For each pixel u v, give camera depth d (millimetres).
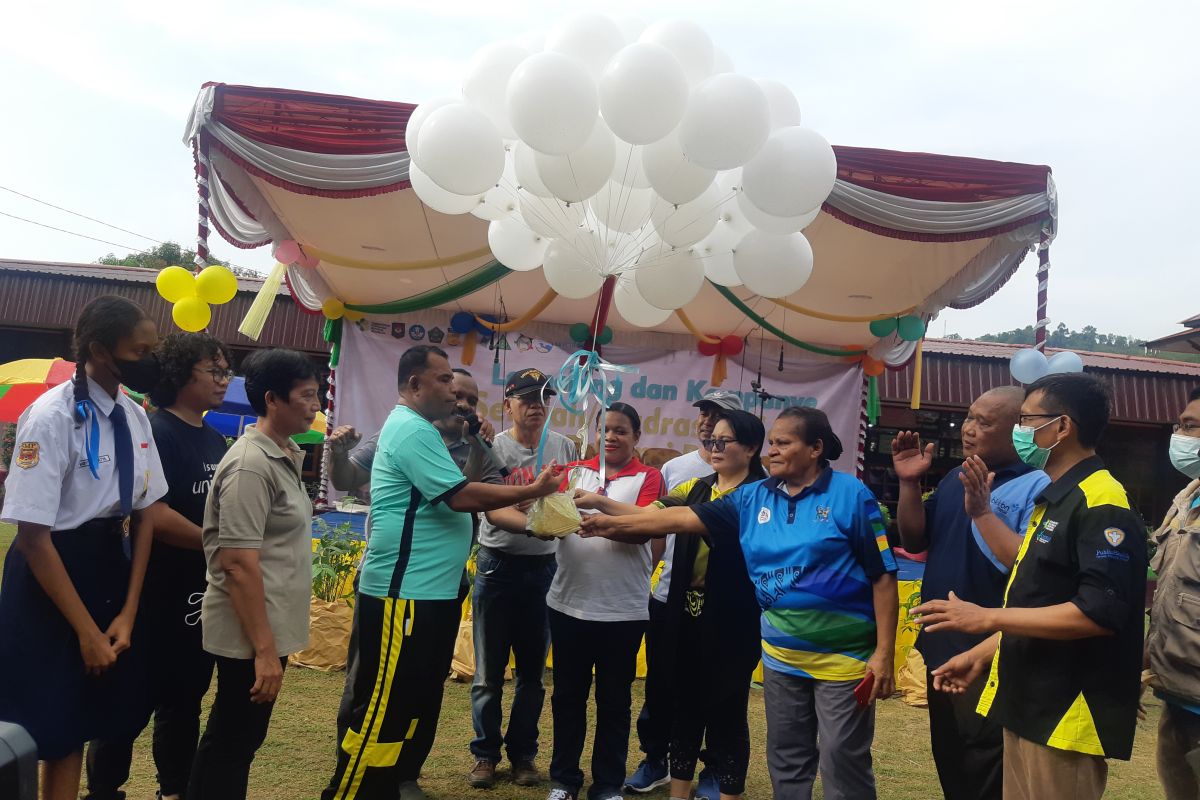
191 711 3182
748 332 9484
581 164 3488
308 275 8211
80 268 13234
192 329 5035
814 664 2961
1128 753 2221
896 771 4293
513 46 3670
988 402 3064
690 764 3518
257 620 2652
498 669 3867
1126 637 2252
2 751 1666
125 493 2750
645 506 3846
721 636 3379
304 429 2889
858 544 2949
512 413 4258
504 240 4621
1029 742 2328
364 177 5977
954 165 6301
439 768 3986
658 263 4203
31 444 2555
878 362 9594
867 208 6207
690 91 3422
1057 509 2387
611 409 3988
